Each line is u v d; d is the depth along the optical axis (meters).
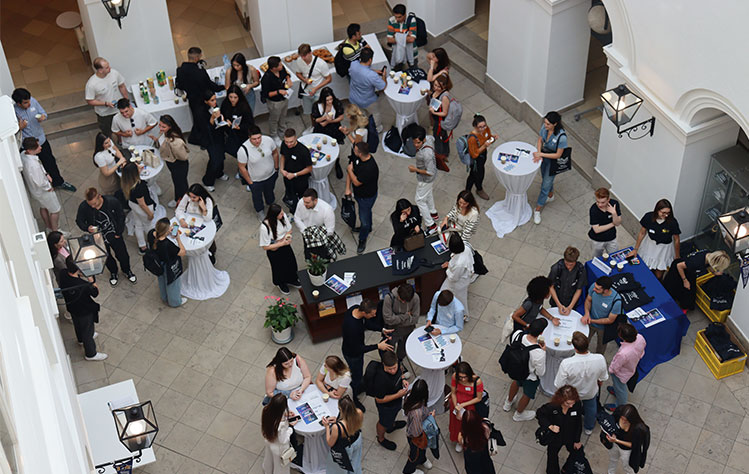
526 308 9.80
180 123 13.81
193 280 11.63
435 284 10.93
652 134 10.89
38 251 6.56
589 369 9.02
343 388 9.23
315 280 10.37
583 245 12.11
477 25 15.45
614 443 8.93
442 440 9.91
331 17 14.84
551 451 9.05
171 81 13.82
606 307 9.76
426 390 8.81
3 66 12.56
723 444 9.77
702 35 9.26
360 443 8.87
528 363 9.31
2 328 3.25
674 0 9.50
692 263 10.40
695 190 10.96
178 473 9.73
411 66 14.49
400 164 13.58
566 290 10.18
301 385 9.44
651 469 9.58
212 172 13.09
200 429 10.16
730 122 10.23
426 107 14.66
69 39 15.57
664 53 10.02
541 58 12.84
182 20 16.19
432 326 9.91
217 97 13.57
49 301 7.08
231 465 9.80
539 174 13.22
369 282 10.55
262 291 11.74
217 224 11.44
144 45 13.91
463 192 10.60
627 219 12.17
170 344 11.10
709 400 10.17
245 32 15.91
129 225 12.30
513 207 12.38
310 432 8.98
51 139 14.12
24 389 3.37
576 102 13.56
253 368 10.80
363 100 13.37
